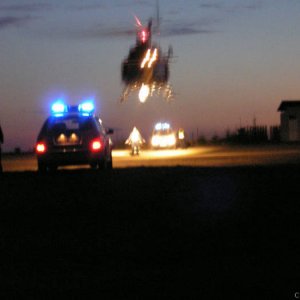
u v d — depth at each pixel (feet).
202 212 53.26
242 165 95.30
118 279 36.91
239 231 46.83
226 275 37.22
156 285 35.76
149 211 54.44
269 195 59.72
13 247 43.88
